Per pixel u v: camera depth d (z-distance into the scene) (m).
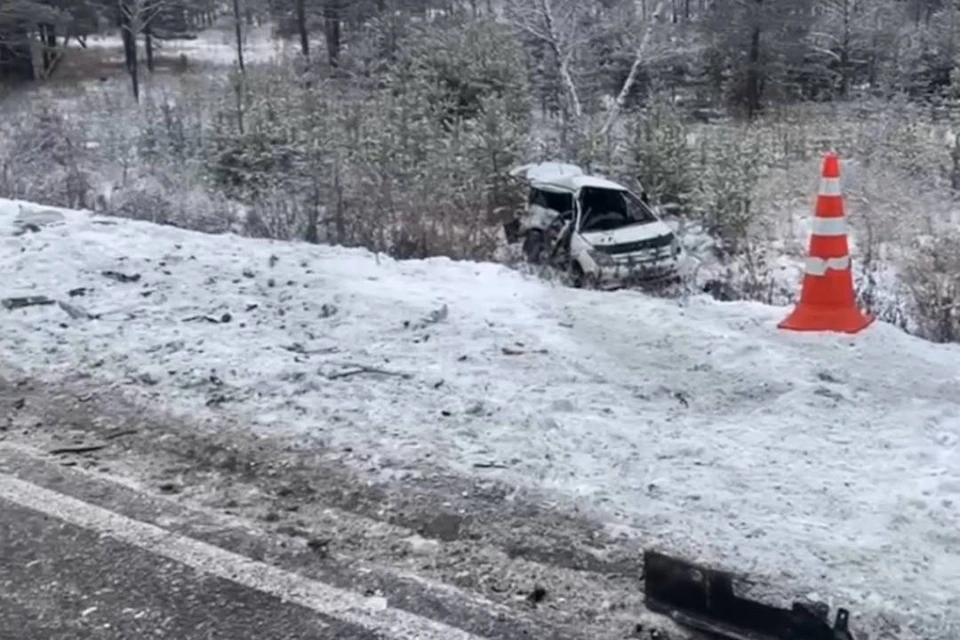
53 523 3.67
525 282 7.48
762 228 16.78
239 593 3.21
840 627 2.88
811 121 26.39
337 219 11.77
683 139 18.14
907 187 18.59
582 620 3.05
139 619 3.08
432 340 5.86
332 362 5.39
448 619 3.05
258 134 19.67
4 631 3.02
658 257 11.95
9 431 4.51
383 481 3.99
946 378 5.36
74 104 29.58
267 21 57.97
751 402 4.98
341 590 3.22
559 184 13.31
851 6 34.69
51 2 43.75
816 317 6.29
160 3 41.34
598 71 27.36
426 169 17.31
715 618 3.04
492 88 23.30
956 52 31.11
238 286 6.96
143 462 4.20
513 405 4.78
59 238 8.18
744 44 33.06
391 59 31.38
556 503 3.79
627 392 5.08
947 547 3.49
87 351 5.55
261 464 4.16
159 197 14.48
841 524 3.65
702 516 3.70
